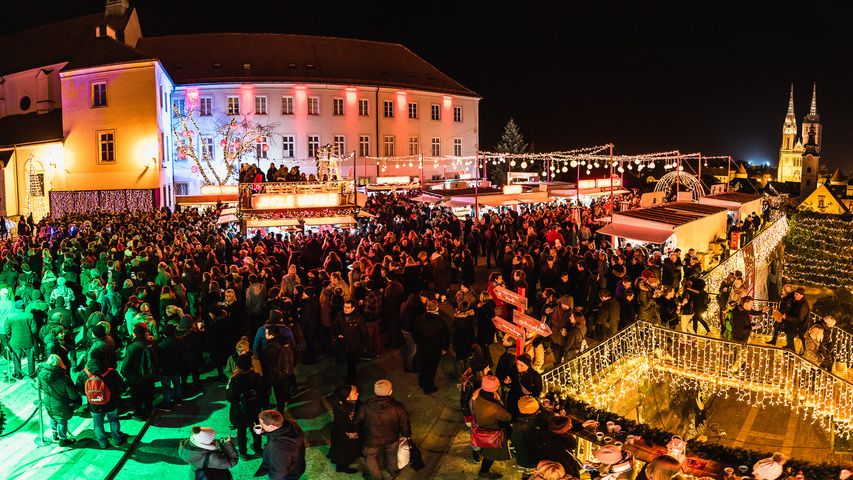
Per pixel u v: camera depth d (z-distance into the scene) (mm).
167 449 11070
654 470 7199
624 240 25750
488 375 9891
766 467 7676
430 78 67812
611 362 15016
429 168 64875
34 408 13695
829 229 34625
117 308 15664
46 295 17422
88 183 45312
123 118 44281
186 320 12680
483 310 13375
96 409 10984
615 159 40469
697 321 17141
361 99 60438
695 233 24234
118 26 56000
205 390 13648
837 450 15062
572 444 8789
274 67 60125
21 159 47719
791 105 156125
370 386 13406
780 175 158625
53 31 57938
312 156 58125
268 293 15258
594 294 16531
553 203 41094
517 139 87562
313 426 11836
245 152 53219
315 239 20719
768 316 20016
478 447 10234
